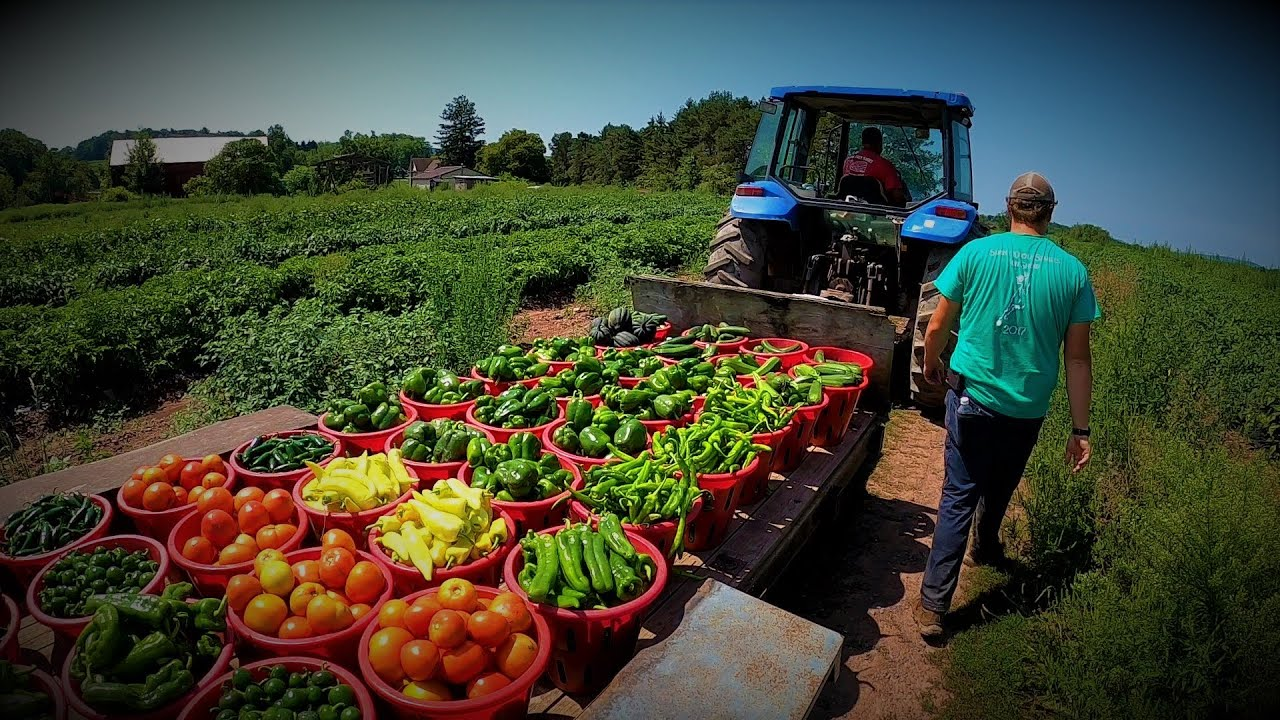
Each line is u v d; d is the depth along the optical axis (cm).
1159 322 927
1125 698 324
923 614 398
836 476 472
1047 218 361
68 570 290
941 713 346
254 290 1221
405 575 293
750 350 609
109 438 744
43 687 236
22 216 4050
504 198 4547
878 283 780
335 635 255
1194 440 650
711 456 372
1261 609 327
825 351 583
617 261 1509
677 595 336
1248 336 973
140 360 898
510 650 245
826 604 430
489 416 449
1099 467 547
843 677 368
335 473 344
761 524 403
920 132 790
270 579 267
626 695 241
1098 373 690
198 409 750
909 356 765
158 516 341
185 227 2894
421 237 2327
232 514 333
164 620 253
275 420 468
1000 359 358
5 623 279
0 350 855
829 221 797
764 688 246
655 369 522
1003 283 353
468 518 311
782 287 845
